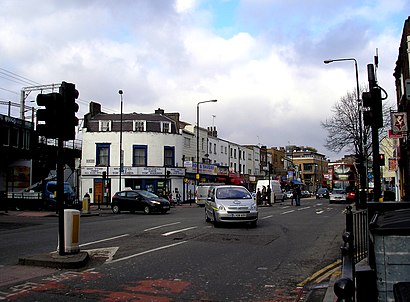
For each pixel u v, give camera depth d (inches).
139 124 1813.5
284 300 252.7
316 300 250.1
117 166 1753.2
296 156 4729.3
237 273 327.3
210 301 249.8
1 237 571.2
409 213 154.9
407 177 947.3
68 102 374.6
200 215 965.8
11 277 312.2
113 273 325.7
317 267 352.2
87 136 1769.2
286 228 649.0
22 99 1537.9
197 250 436.8
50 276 315.6
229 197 692.1
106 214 1071.6
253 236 550.0
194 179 1934.1
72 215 380.5
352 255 173.5
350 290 136.3
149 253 418.0
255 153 2883.9
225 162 2377.0
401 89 1001.5
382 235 135.3
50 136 367.2
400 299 94.7
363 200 883.4
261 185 1888.5
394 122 525.3
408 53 840.3
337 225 701.3
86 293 266.5
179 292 269.4
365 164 1035.3
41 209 1210.6
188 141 1951.3
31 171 1472.7
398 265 133.3
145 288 279.4
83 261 355.3
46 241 523.2
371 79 386.0
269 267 351.3
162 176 1769.2
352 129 1360.7
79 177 1797.5
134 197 1082.7
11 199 1233.4
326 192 2711.6
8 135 1344.7
